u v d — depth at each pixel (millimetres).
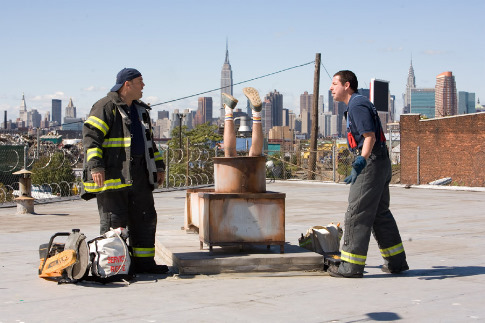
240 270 6387
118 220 6340
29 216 13609
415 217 12867
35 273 6617
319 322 4512
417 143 42094
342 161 28203
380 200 6422
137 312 4824
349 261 6234
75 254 5891
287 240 9211
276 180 27859
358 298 5320
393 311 4844
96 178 6090
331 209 14836
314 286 5828
